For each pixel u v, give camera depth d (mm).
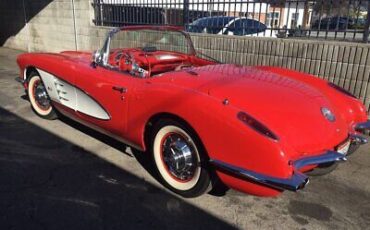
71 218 2605
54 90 4102
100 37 8305
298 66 5125
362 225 2627
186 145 2779
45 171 3287
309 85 3332
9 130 4258
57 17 9430
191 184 2826
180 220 2627
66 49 9516
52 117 4562
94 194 2932
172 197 2924
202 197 2941
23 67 4566
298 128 2514
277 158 2283
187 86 2811
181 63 4145
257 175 2332
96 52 3680
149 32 4094
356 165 3617
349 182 3271
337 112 2971
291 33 5371
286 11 5363
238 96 2633
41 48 10445
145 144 3170
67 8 9000
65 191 2963
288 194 3035
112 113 3334
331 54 4766
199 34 6207
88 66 3715
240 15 5871
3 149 3723
